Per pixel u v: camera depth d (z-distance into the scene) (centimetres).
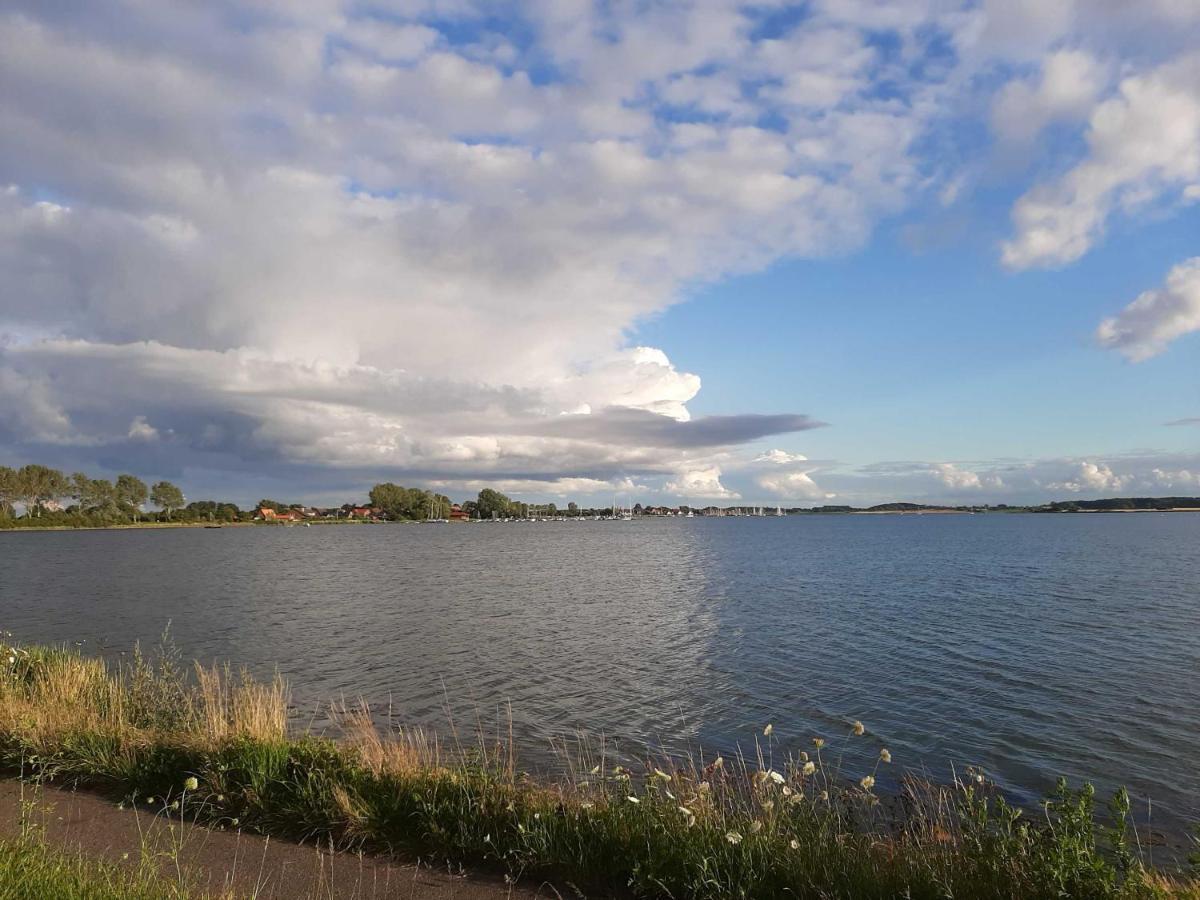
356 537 16825
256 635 2966
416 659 2456
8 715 1020
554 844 646
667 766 1360
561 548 11006
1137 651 2466
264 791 768
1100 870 536
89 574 6234
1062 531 15838
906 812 852
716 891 577
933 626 3041
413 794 733
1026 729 1650
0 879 525
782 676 2166
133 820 734
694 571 6206
